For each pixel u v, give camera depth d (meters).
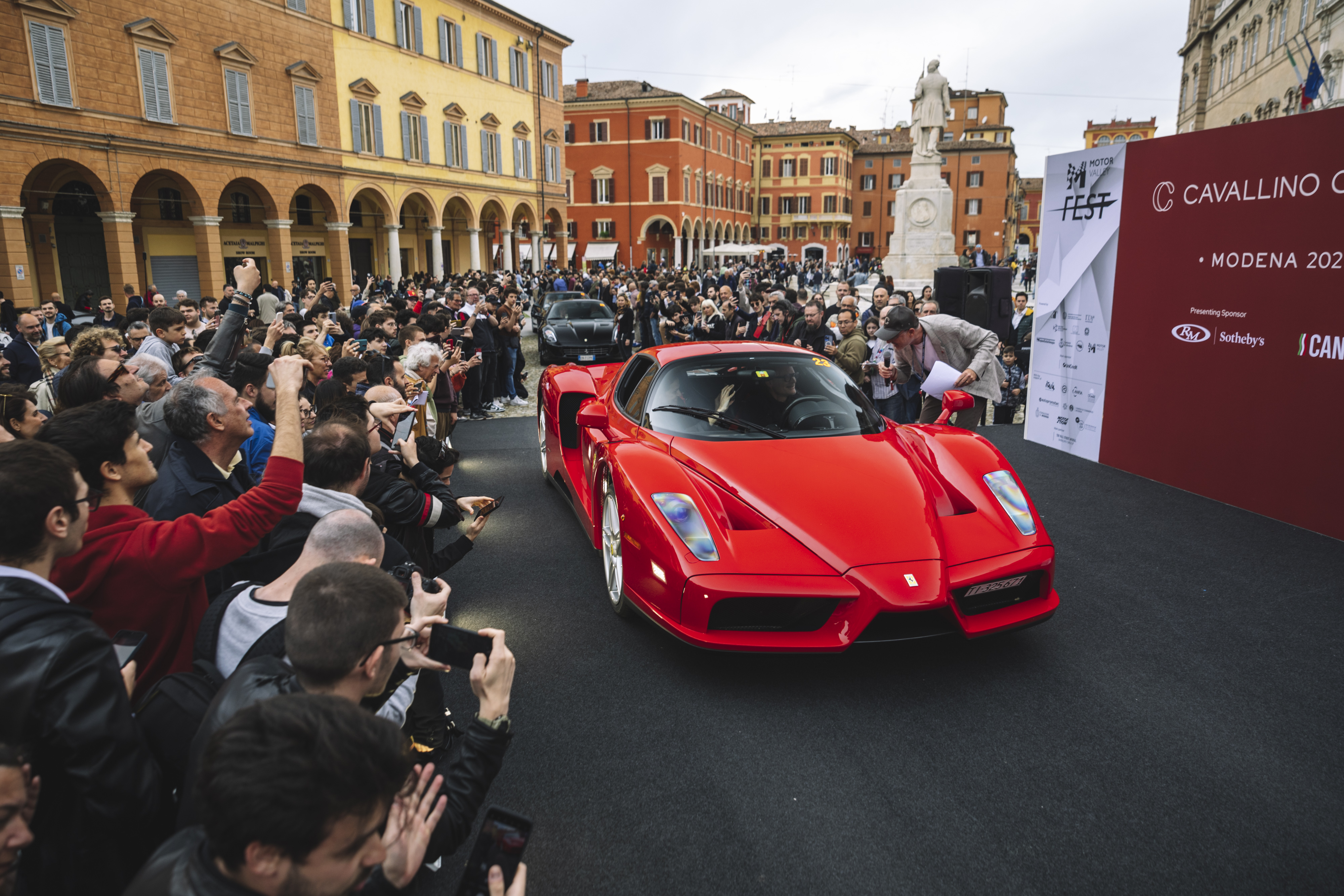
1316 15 24.17
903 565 3.11
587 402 4.90
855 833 2.36
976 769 2.67
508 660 1.55
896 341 5.91
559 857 2.27
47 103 17.72
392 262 29.75
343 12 26.28
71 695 1.40
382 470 3.12
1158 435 6.24
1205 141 5.62
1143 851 2.28
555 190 40.41
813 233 70.44
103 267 22.17
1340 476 4.86
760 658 3.49
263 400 3.81
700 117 55.78
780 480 3.52
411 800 1.28
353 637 1.37
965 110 76.56
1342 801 2.49
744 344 4.91
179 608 2.15
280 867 0.91
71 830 1.43
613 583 3.99
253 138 23.02
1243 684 3.21
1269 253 5.22
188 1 20.88
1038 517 3.53
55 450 1.73
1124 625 3.76
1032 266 28.36
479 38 33.59
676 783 2.61
